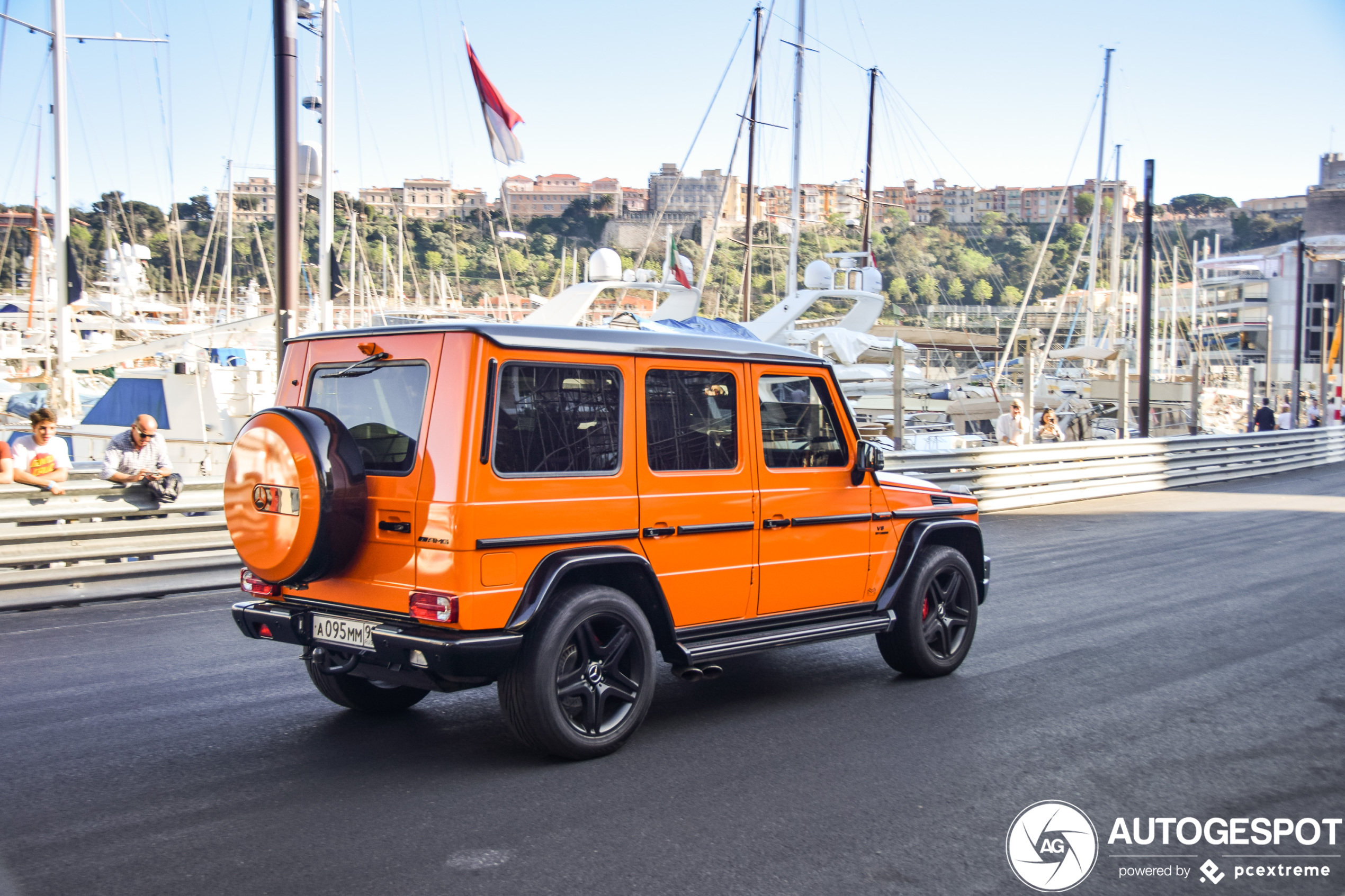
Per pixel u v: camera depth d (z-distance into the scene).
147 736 5.01
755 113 33.12
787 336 25.89
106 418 16.52
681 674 5.07
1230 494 18.67
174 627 7.50
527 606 4.38
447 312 35.94
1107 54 41.09
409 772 4.52
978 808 4.18
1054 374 45.84
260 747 4.86
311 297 26.59
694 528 5.03
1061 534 13.20
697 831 3.88
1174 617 8.12
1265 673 6.42
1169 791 4.42
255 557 4.58
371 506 4.49
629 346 4.86
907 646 6.11
